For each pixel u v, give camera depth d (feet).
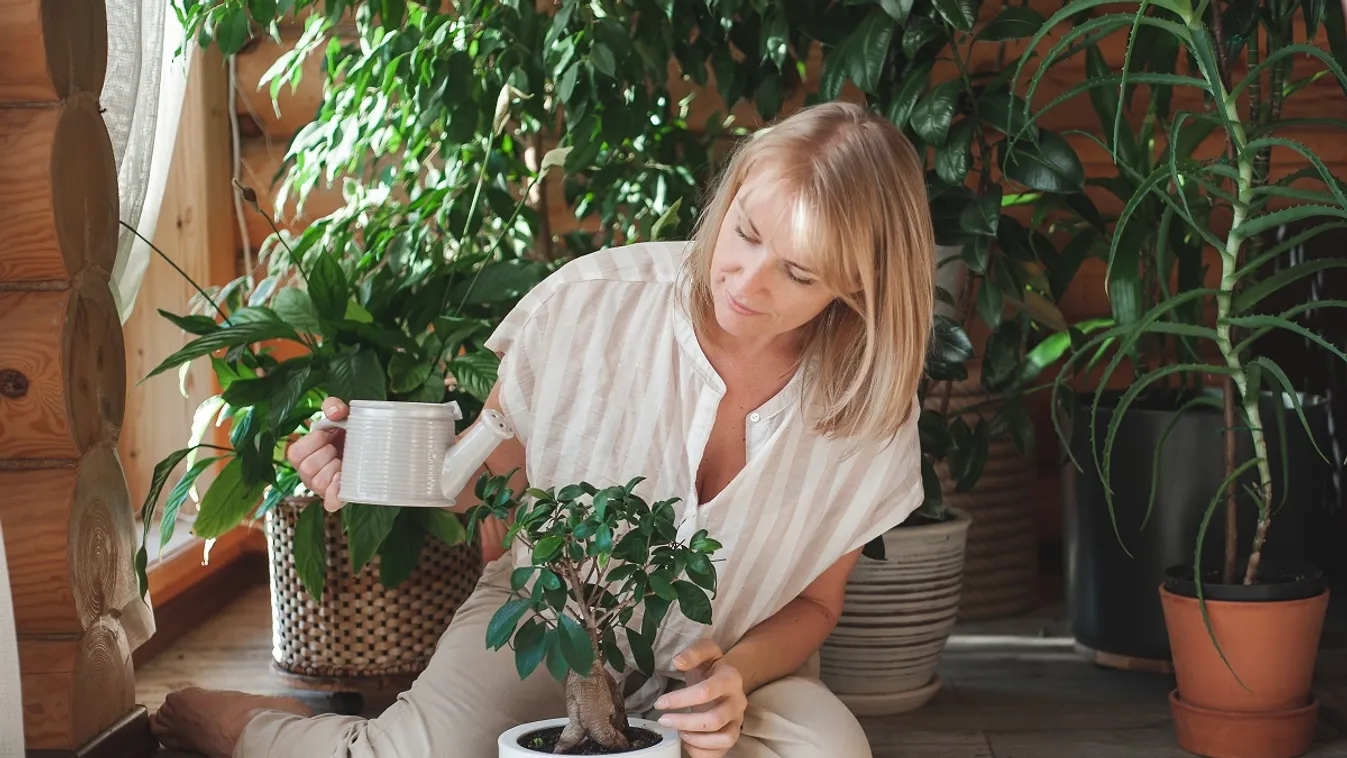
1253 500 6.54
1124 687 7.16
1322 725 6.50
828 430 4.73
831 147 4.26
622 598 4.86
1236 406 6.88
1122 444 7.06
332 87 7.67
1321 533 7.43
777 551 4.98
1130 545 7.09
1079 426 7.32
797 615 5.21
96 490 5.69
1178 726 6.22
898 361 4.56
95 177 5.62
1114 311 6.42
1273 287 5.88
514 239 7.79
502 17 6.96
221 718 5.76
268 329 6.15
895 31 6.67
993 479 8.43
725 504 4.83
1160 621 7.06
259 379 6.21
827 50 7.16
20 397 5.33
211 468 8.96
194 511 8.98
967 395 8.29
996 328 6.76
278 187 9.36
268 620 8.59
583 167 7.12
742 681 4.50
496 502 4.23
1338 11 6.35
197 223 8.99
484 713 5.09
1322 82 8.84
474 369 6.21
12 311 5.32
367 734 5.18
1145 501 7.02
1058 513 9.66
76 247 5.46
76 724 5.50
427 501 4.49
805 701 4.86
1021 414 6.98
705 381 4.77
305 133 7.39
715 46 7.68
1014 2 8.79
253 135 9.45
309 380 6.06
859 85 6.29
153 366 8.98
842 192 4.16
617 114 6.93
